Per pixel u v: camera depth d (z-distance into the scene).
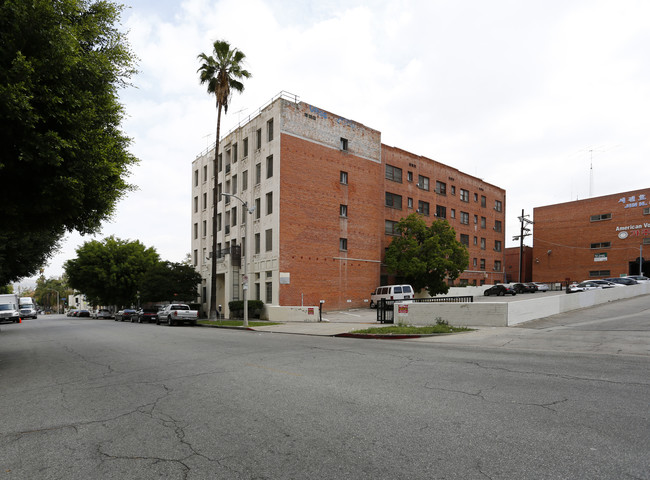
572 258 58.09
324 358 9.90
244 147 37.12
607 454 3.76
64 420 5.34
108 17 9.66
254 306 30.62
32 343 16.80
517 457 3.74
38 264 25.53
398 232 40.31
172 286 39.38
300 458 3.86
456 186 48.97
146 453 4.11
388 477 3.41
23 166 8.03
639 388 6.20
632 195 52.75
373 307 34.53
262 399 6.04
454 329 15.49
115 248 51.66
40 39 7.67
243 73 31.55
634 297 28.23
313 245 32.53
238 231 36.69
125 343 15.28
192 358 10.55
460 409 5.29
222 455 3.99
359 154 36.75
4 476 3.63
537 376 7.21
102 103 9.51
